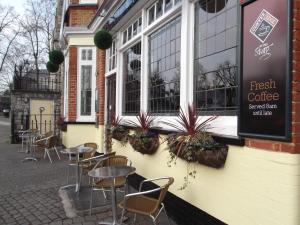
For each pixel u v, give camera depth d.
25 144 13.81
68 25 11.34
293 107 2.79
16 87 15.61
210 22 4.25
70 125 10.80
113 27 7.62
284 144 2.87
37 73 16.02
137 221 4.66
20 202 5.65
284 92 2.83
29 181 7.14
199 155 3.79
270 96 2.97
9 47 30.27
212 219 3.88
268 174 3.05
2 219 4.90
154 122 5.54
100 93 9.21
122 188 5.95
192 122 4.00
